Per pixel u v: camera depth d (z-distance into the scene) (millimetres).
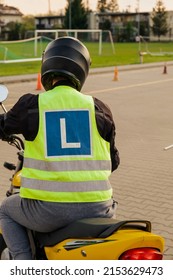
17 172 3484
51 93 3025
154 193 6391
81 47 3207
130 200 6105
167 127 11039
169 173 7336
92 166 2938
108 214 3000
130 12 98312
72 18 85000
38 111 2955
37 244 3158
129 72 26562
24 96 3057
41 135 2924
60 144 2912
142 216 5566
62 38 3209
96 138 2982
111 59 36188
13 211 3137
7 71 25562
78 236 2834
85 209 2904
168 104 14617
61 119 2947
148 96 16359
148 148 8961
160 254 2732
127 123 11453
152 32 91188
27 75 23203
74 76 3096
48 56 3152
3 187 6496
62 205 2879
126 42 82688
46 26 97250
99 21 95625
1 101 3389
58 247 2924
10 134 3098
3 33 84562
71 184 2885
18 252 3158
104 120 3018
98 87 18859
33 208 2951
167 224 5336
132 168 7582
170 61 35688
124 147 9016
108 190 3000
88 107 3004
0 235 3490
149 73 26000
